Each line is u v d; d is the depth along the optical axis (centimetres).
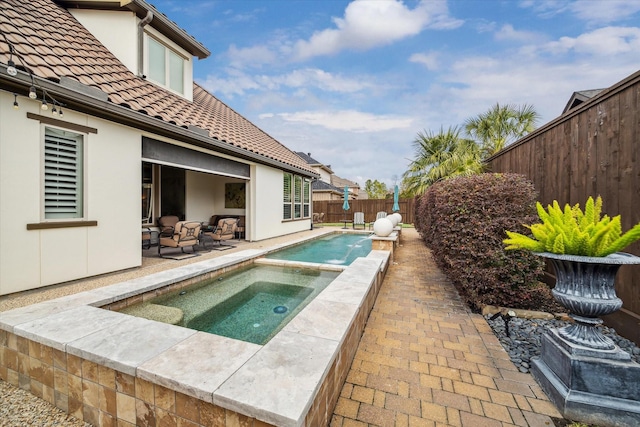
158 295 383
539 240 255
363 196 4675
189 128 609
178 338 221
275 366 184
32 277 398
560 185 429
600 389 207
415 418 207
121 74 612
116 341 215
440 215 454
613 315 325
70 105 430
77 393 208
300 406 148
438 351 297
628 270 308
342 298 318
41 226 405
